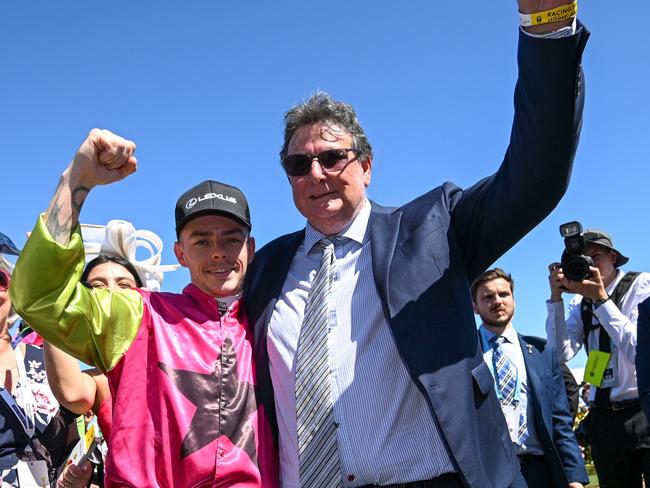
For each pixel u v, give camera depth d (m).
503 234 2.61
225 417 2.58
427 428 2.52
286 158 2.92
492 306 5.02
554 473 4.66
